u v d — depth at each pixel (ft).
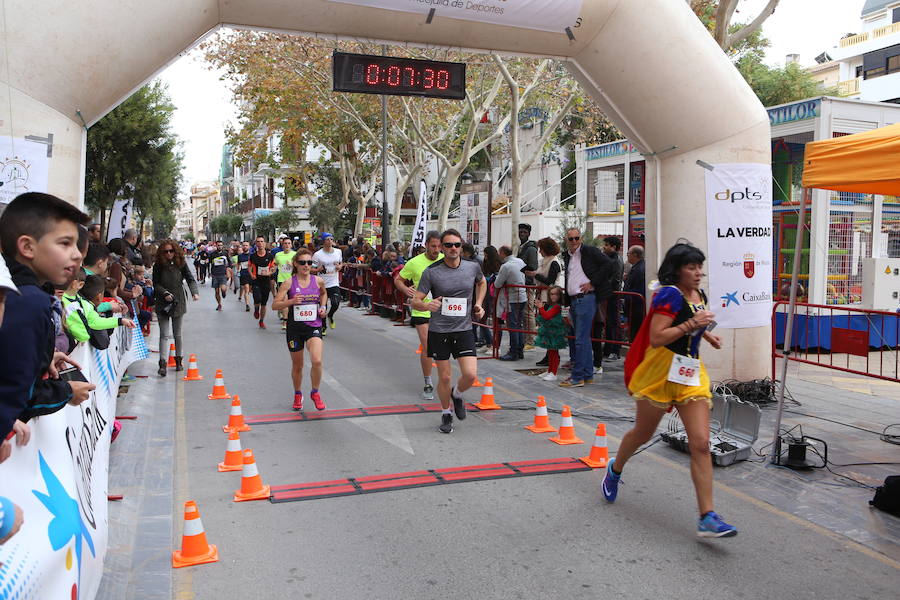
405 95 27.50
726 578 12.55
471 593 11.99
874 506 15.94
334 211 120.47
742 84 26.09
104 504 12.54
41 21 18.66
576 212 57.11
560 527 14.78
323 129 85.15
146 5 20.21
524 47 25.55
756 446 20.58
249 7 22.41
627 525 14.89
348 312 59.62
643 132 26.84
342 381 30.12
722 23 31.65
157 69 22.26
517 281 34.78
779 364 35.12
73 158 20.29
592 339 31.42
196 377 30.37
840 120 36.37
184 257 31.73
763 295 26.71
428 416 24.14
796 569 12.93
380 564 13.08
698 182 26.21
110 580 12.33
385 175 69.21
